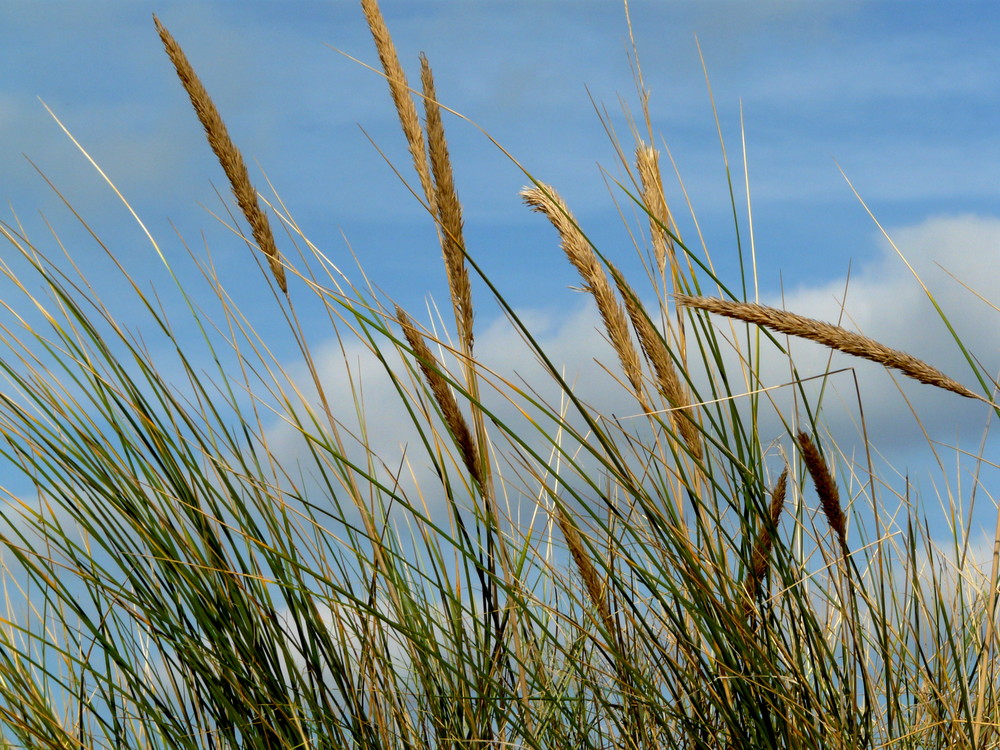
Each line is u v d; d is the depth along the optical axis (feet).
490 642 7.08
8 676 6.94
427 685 7.09
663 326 7.02
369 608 6.88
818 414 7.06
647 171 7.04
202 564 6.98
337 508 7.13
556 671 7.34
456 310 7.14
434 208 7.15
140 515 6.97
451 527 7.11
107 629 7.04
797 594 6.85
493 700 6.96
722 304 6.45
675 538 6.74
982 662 6.99
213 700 7.05
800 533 7.18
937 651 6.97
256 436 7.18
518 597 6.95
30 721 6.94
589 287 6.68
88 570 7.00
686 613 7.00
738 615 6.75
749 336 6.99
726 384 6.81
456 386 6.68
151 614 6.91
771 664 6.81
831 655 6.86
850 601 6.84
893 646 7.14
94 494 6.97
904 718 7.18
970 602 7.22
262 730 6.99
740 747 6.82
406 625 7.06
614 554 6.83
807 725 6.79
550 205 6.68
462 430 7.00
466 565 7.08
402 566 7.23
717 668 6.86
